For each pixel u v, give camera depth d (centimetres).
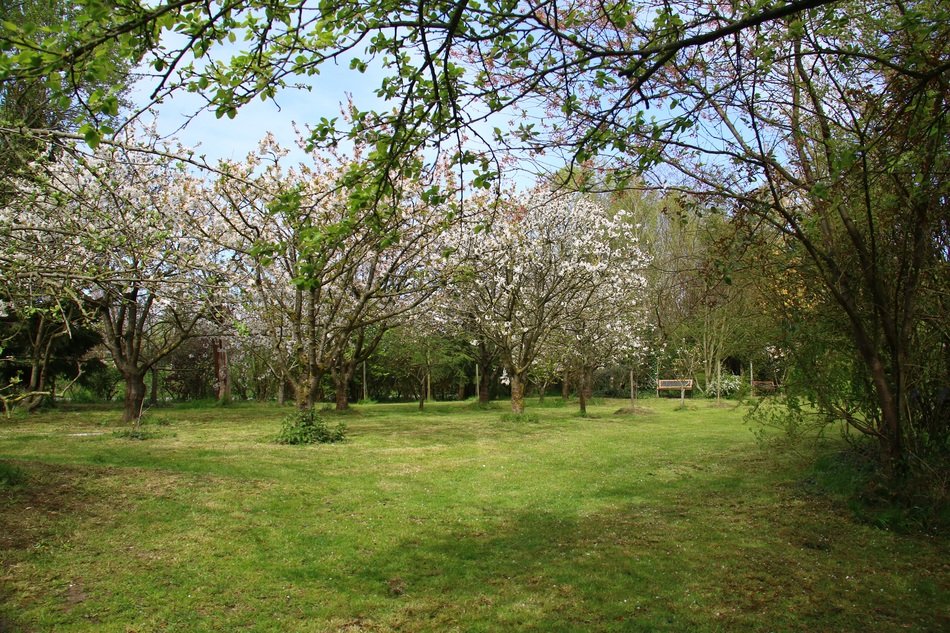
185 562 591
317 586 546
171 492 825
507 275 1931
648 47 512
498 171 519
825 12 582
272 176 1516
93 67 357
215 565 586
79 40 349
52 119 737
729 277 680
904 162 565
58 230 672
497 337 2045
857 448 842
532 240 1897
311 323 1475
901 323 718
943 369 727
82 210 796
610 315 2130
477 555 624
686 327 2255
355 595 527
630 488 923
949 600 503
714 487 912
